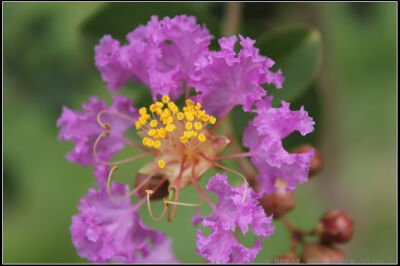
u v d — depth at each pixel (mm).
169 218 160
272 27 193
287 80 172
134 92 182
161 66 161
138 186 162
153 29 159
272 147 154
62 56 203
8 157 221
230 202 156
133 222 163
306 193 219
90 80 205
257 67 154
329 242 176
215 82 157
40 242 223
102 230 160
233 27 182
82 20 175
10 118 217
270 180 158
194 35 158
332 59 209
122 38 176
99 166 166
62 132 167
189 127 159
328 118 207
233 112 175
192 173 162
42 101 207
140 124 161
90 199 162
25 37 202
